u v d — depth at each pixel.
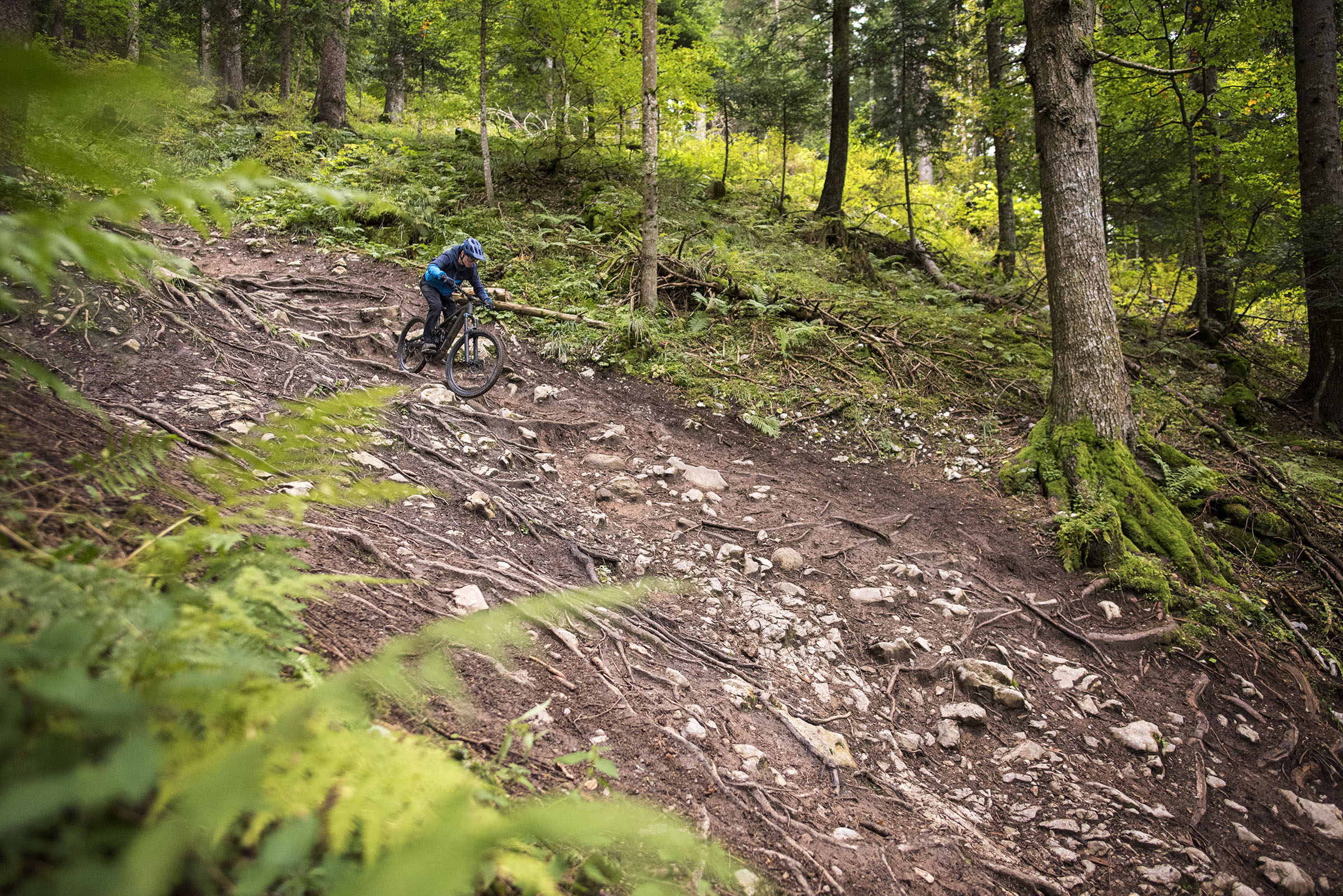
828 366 9.14
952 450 7.88
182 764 1.02
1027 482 7.07
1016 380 9.12
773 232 13.70
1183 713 4.87
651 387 8.27
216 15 15.36
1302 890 3.66
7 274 4.95
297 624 2.06
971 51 17.28
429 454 5.32
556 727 2.83
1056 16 6.95
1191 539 6.47
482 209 11.08
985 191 20.77
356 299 8.30
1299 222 9.98
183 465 2.12
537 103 13.34
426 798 1.14
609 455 6.79
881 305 10.93
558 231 11.09
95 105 0.94
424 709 2.47
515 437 6.51
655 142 9.16
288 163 11.48
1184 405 9.31
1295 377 12.02
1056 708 4.71
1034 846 3.61
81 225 1.20
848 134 15.91
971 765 4.16
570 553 4.77
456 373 7.36
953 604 5.49
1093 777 4.18
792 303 10.22
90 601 1.26
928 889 2.94
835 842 2.96
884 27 14.72
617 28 12.21
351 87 24.59
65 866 0.87
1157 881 3.51
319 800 1.07
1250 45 10.82
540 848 1.92
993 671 4.79
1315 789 4.59
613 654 3.63
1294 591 6.42
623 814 1.18
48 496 2.16
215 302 6.45
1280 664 5.52
